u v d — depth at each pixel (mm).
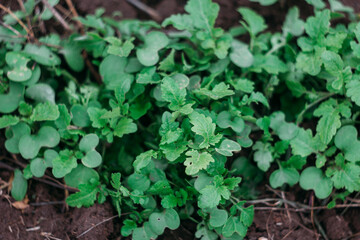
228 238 348
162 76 375
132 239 344
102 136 363
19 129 363
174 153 335
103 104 386
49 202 375
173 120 339
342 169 356
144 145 386
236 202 370
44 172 359
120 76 376
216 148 337
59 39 391
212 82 371
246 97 359
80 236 358
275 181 368
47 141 356
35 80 375
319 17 372
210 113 349
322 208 378
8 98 368
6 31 382
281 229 373
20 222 364
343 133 358
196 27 390
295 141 366
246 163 381
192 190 348
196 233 352
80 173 359
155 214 342
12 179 377
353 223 372
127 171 377
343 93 366
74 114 363
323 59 350
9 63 368
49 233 363
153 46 372
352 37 373
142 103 373
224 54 377
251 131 384
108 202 367
